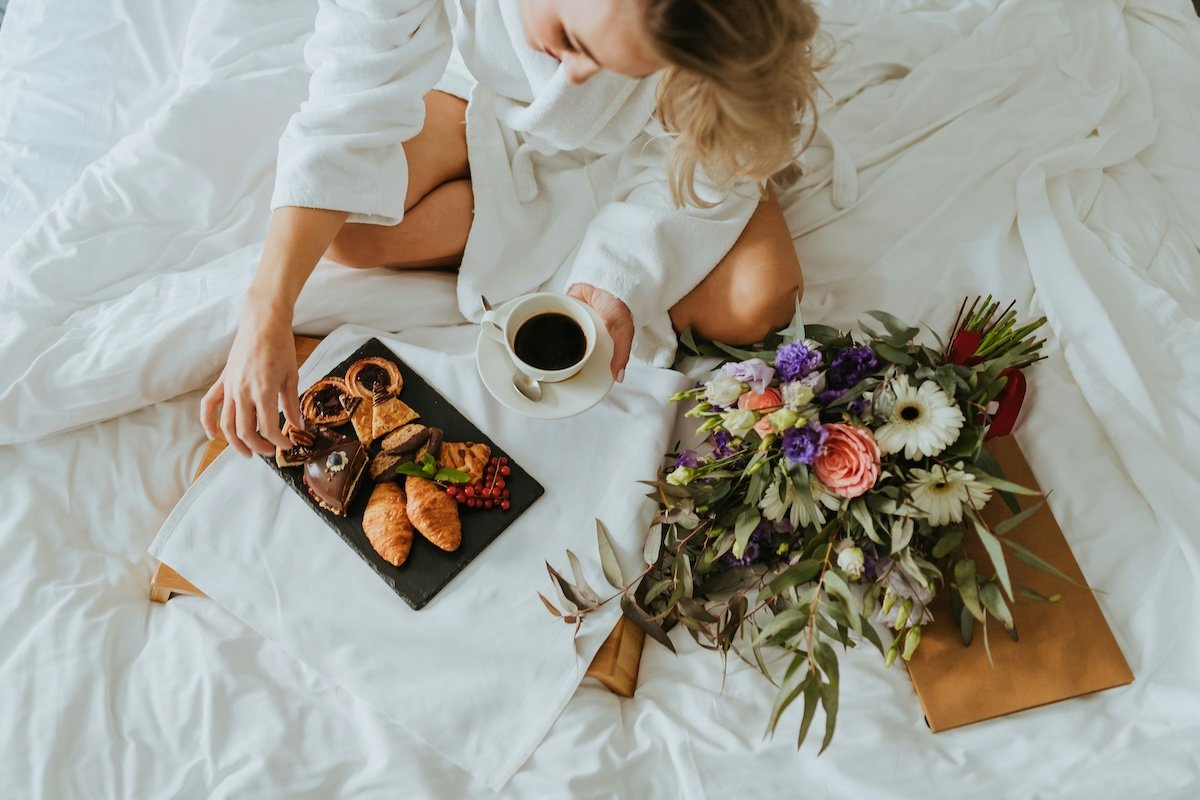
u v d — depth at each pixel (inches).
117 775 37.3
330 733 39.1
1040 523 42.7
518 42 40.2
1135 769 37.7
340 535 41.8
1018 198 50.1
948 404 36.1
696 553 41.2
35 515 42.7
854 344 42.0
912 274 49.2
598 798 37.5
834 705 32.9
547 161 48.9
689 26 27.0
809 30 31.6
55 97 54.4
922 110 52.8
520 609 40.8
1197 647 39.6
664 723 39.2
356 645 40.2
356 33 39.9
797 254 49.9
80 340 45.2
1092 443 44.4
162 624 41.5
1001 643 40.4
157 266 49.8
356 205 40.5
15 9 56.1
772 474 36.9
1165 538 41.9
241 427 38.5
